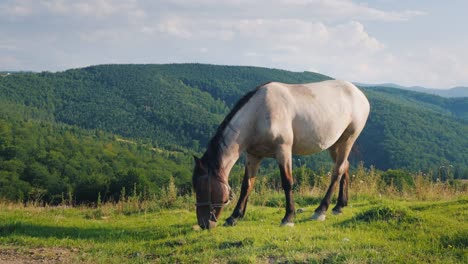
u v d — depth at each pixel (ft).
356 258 15.67
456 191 37.42
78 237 22.68
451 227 19.95
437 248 17.21
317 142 24.59
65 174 165.68
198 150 397.19
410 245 17.72
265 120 22.93
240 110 23.27
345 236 19.29
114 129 466.70
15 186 126.31
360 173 40.27
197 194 22.84
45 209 38.45
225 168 23.00
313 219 25.21
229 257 16.78
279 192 39.70
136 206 36.29
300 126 23.84
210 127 454.40
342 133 26.40
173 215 31.55
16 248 20.22
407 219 21.35
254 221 25.82
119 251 19.54
